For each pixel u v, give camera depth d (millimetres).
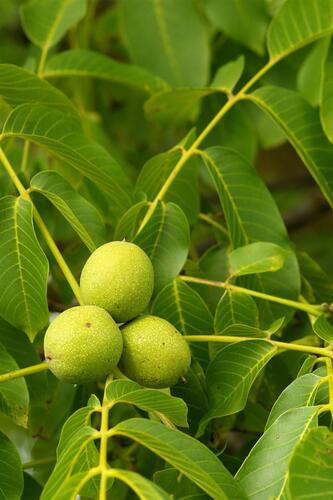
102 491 934
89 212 1124
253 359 1066
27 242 1084
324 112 1195
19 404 1076
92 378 1021
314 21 1211
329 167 1201
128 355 1035
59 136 1150
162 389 1095
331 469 930
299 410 1001
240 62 1261
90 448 1004
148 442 966
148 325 1041
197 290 1191
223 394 1072
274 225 1183
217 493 950
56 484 958
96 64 1325
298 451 931
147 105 1310
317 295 1249
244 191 1186
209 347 1109
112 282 1042
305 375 1030
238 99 1221
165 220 1133
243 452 1156
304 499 917
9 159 1300
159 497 904
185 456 951
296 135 1206
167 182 1160
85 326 1013
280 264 1117
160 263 1124
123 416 1253
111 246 1057
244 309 1120
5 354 1073
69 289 1266
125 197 1156
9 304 1086
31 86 1186
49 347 1017
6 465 1053
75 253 1284
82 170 1150
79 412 992
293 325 1219
